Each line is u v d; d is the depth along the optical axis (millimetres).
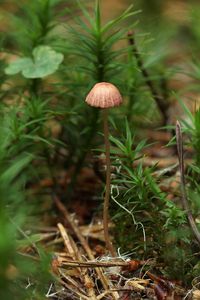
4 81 344
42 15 352
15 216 284
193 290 281
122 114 345
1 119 308
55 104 343
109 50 326
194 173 304
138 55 354
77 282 292
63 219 331
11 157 314
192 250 288
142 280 287
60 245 317
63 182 355
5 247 248
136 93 334
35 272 271
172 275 286
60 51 346
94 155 322
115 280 292
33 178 350
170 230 285
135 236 295
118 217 298
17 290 265
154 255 293
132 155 298
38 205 338
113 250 295
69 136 341
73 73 353
